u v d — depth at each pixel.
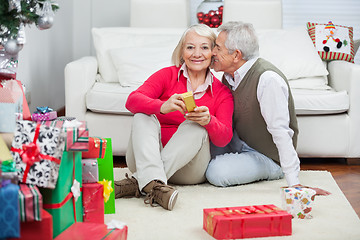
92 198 2.02
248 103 2.71
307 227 2.17
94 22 5.05
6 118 1.93
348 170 3.35
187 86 2.77
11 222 1.50
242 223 2.02
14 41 1.97
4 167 1.63
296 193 2.27
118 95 3.33
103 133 3.38
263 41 3.84
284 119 2.62
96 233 1.73
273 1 4.27
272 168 2.89
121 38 3.92
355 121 3.40
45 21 2.06
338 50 3.92
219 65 2.72
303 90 3.52
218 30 2.71
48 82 4.35
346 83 3.46
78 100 3.38
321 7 5.09
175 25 4.36
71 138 1.72
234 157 2.83
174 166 2.56
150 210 2.35
